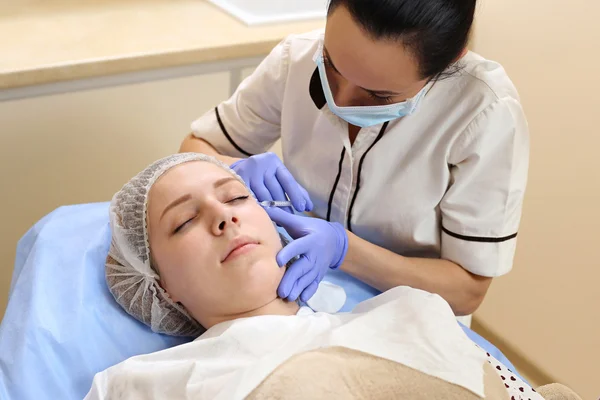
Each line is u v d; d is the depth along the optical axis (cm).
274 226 116
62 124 165
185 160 116
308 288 111
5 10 171
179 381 91
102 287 117
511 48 180
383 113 98
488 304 211
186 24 174
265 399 85
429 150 109
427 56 82
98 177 180
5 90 145
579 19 160
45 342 104
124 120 174
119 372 95
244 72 178
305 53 117
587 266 175
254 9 186
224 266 104
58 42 155
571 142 170
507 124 104
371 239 127
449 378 89
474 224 111
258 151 143
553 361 193
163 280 110
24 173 167
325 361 89
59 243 123
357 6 78
